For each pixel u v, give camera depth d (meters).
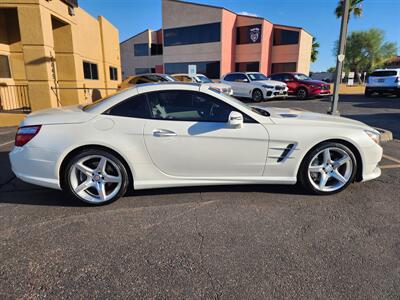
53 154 3.09
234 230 2.78
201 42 29.53
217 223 2.91
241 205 3.29
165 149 3.22
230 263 2.30
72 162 3.13
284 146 3.34
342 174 3.56
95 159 3.23
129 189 3.66
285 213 3.11
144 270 2.22
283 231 2.76
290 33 28.06
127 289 2.03
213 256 2.39
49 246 2.52
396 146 5.96
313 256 2.39
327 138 3.38
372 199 3.45
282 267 2.26
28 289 2.02
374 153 3.49
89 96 12.70
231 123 3.13
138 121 3.19
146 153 3.21
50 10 8.95
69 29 10.93
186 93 3.31
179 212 3.13
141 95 3.26
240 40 29.56
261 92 15.12
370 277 2.15
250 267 2.26
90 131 3.12
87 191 3.28
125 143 3.15
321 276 2.16
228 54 29.14
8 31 10.16
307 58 30.62
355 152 3.50
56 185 3.16
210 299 1.94
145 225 2.87
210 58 29.22
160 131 3.19
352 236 2.68
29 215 3.06
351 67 42.38
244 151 3.30
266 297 1.96
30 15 8.25
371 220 2.97
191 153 3.25
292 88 16.84
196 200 3.40
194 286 2.06
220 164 3.33
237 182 3.42
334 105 7.11
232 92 15.41
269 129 3.31
